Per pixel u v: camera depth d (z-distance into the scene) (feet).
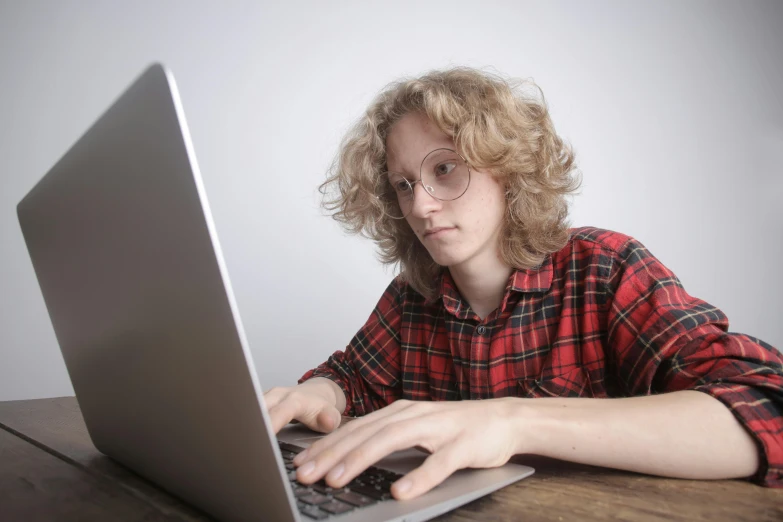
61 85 9.80
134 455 2.34
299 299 10.34
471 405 2.39
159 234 1.56
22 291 9.69
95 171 1.77
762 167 11.45
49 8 9.75
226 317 1.43
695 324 2.99
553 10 10.74
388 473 2.12
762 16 11.55
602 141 10.77
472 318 4.17
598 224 10.66
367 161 4.22
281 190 10.31
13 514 1.98
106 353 2.12
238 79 10.18
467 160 3.59
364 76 10.59
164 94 1.38
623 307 3.47
